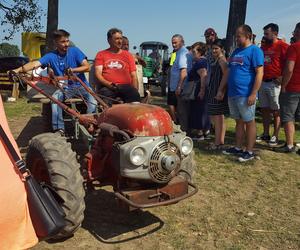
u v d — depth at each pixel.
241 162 6.53
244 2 11.39
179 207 4.77
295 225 4.42
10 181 2.78
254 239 4.09
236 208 4.81
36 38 22.48
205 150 7.22
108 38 6.09
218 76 6.93
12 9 22.45
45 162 3.80
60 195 3.64
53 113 5.79
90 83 7.12
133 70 6.17
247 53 6.15
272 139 7.70
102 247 3.83
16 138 8.00
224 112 7.08
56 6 16.33
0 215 2.68
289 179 5.84
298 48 6.69
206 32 7.68
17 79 5.34
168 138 3.77
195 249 3.86
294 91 6.90
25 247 2.77
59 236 3.81
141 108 3.98
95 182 4.36
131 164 3.64
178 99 7.93
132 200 3.68
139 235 4.07
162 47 24.23
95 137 4.51
